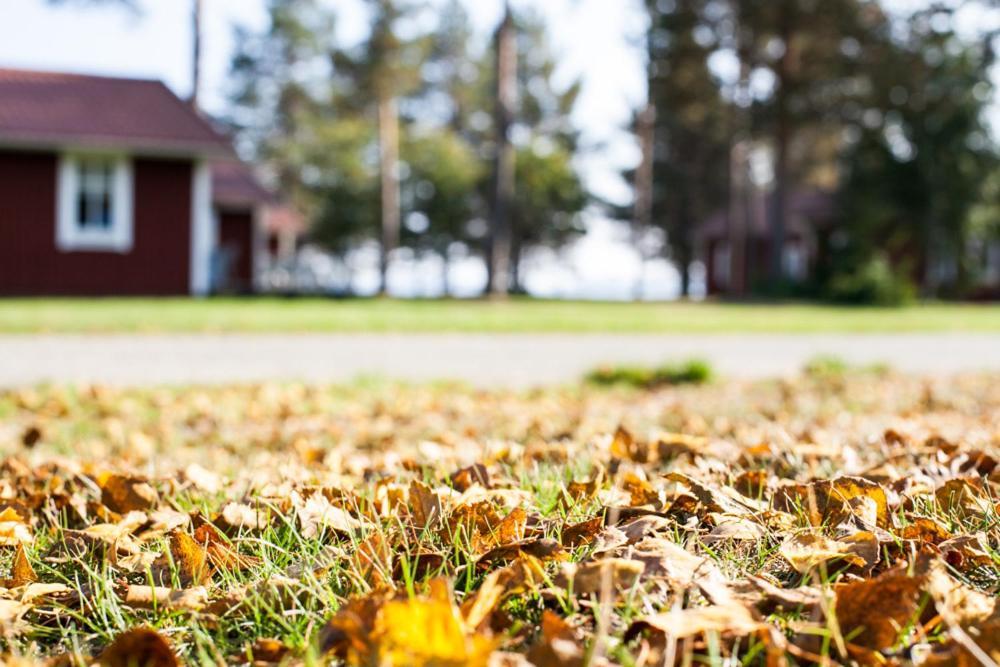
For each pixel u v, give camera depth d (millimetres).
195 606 1523
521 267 51375
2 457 3318
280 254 33781
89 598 1627
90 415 4852
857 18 28328
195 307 12891
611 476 2482
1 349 8047
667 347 9844
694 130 43750
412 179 42000
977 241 30406
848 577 1561
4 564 1884
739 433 3668
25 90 18016
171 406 5199
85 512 2285
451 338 10195
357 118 38531
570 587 1431
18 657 1319
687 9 30016
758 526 1838
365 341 9602
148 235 17938
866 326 12938
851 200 29219
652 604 1420
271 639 1382
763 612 1415
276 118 48250
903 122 28516
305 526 1914
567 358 8578
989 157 27781
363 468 2824
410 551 1717
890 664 1221
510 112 22797
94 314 10852
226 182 25828
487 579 1375
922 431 3547
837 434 3533
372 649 1214
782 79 29281
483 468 2402
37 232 17375
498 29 22672
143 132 17625
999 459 2543
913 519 1956
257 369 7207
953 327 13484
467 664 1091
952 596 1365
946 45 27875
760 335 11680
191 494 2516
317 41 47000
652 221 46375
